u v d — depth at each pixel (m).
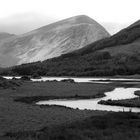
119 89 97.94
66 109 44.62
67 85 101.56
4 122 32.09
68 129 23.05
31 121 32.91
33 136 22.22
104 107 53.22
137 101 58.88
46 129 24.95
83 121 27.23
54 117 35.84
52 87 90.81
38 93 72.81
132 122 25.59
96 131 21.92
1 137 22.58
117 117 28.48
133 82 132.88
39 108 44.69
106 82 132.25
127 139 19.23
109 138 19.56
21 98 61.94
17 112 39.41
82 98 69.75
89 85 105.19
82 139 19.50
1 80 90.62
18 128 28.75
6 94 67.75
